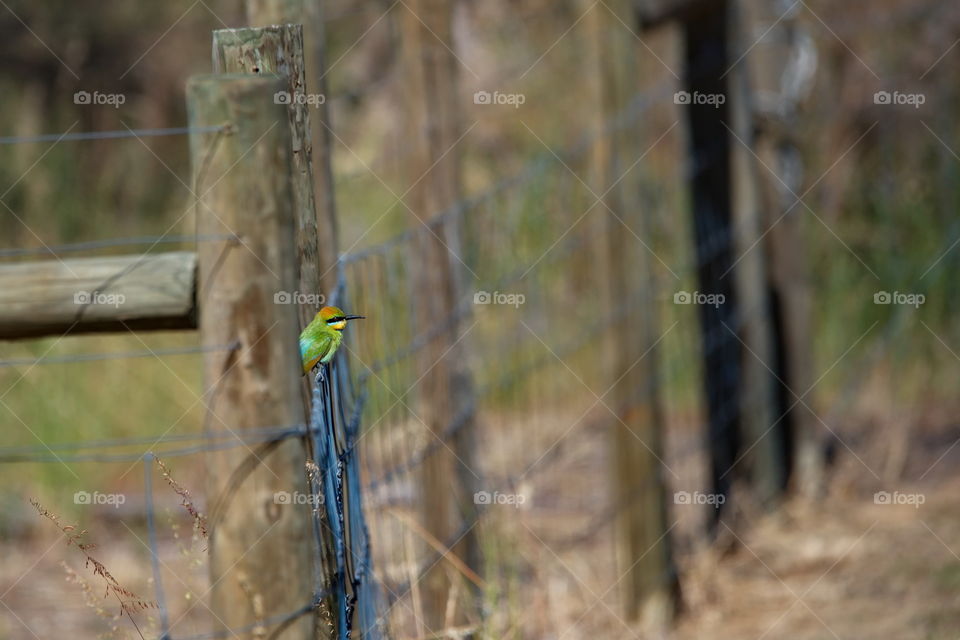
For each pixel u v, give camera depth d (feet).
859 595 30.07
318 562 13.23
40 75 65.36
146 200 61.21
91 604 15.46
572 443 38.19
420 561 22.57
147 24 67.77
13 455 14.52
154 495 35.76
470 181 59.57
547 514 34.32
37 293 13.12
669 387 45.21
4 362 13.92
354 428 17.07
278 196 12.40
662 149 50.19
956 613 28.19
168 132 14.75
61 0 65.36
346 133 60.39
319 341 15.31
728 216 37.58
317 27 20.86
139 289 13.05
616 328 30.04
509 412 37.35
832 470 40.50
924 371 47.52
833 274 50.55
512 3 66.39
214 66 14.46
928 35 57.26
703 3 33.94
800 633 27.78
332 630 13.80
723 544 34.09
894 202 53.62
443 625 22.27
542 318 41.63
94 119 64.54
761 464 37.96
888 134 55.57
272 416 12.41
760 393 38.01
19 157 56.29
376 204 53.21
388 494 20.94
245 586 12.40
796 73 40.19
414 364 24.44
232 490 12.41
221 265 12.35
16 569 31.14
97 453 37.09
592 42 29.96
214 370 12.42
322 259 20.77
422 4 25.27
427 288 24.77
